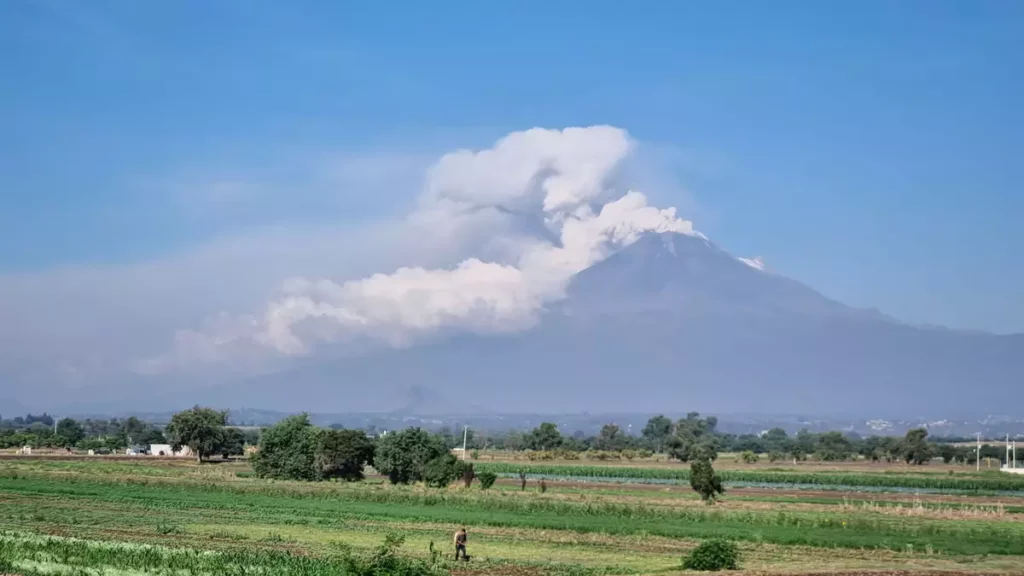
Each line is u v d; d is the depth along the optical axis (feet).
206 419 621.72
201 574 163.43
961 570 174.19
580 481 500.74
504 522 265.95
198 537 224.53
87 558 176.86
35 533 217.36
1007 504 364.38
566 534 247.09
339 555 187.21
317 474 440.86
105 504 301.84
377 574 152.66
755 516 275.80
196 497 331.36
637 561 198.70
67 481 381.81
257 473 442.09
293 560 176.86
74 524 246.88
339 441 441.68
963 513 297.33
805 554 210.59
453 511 297.94
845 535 241.76
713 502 334.24
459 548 197.16
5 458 570.87
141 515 271.90
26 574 162.40
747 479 540.11
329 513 286.05
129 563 172.96
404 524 263.29
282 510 293.23
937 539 236.63
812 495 412.98
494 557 201.87
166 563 173.27
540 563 192.54
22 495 326.65
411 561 176.86
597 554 209.97
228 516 273.75
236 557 178.40
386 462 424.87
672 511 288.71
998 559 198.49
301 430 451.94
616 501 325.62
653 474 572.10
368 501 330.13
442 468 408.87
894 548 219.82
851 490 460.14
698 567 179.73
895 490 467.52
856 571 172.65
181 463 584.40
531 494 352.49
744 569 178.60
